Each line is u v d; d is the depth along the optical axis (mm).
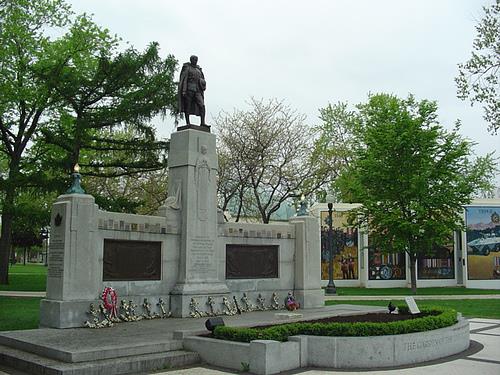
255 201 41531
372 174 31969
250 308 18703
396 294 30938
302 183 41469
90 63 32125
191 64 18891
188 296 16719
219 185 39469
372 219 33594
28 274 47531
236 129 40469
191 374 10344
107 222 15500
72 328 14031
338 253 39125
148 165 29031
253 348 10469
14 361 10891
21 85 32062
